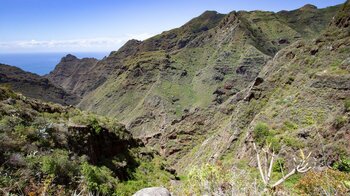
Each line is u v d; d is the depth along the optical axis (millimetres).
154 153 41375
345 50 51562
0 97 24047
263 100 54625
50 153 18297
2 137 16328
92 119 29469
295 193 9680
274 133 36188
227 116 78438
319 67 52281
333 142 23266
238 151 41781
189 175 7254
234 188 6457
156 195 6898
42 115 24797
